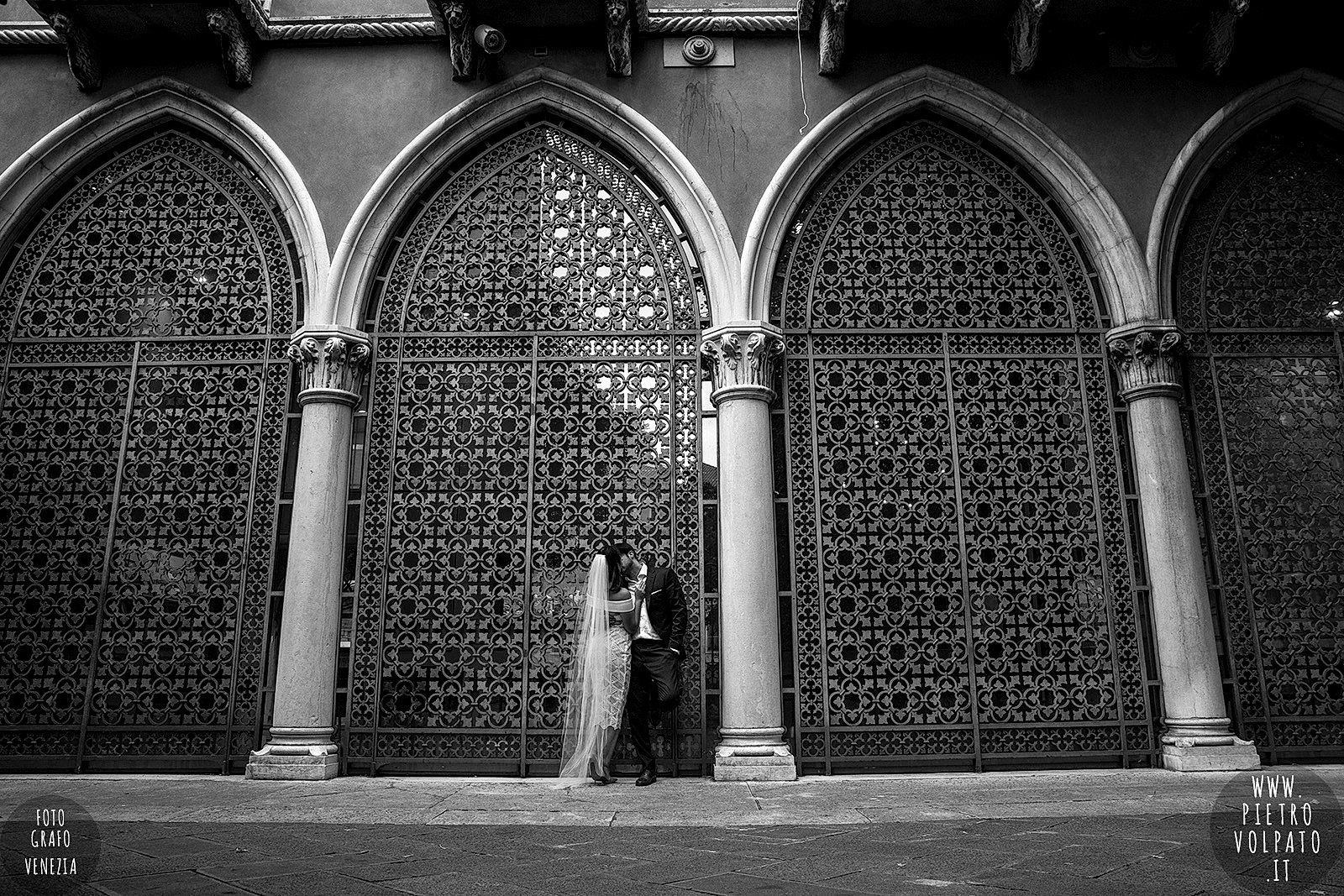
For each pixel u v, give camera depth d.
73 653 6.91
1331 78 7.46
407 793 5.44
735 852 3.26
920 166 7.70
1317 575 6.91
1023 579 6.89
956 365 7.28
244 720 6.64
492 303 7.40
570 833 3.77
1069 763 6.70
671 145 7.41
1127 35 7.65
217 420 7.20
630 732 6.21
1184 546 6.66
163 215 7.63
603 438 7.07
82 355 7.35
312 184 7.42
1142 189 7.37
